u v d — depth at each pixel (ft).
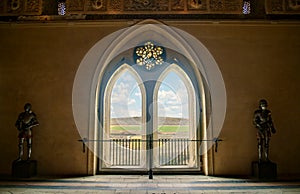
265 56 25.95
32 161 24.13
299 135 25.09
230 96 25.52
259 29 26.27
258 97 25.52
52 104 25.55
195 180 22.66
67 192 18.38
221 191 18.71
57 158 24.94
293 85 25.66
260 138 23.62
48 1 27.17
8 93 25.70
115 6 26.66
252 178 23.09
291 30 26.18
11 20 26.40
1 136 25.18
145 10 26.63
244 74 25.76
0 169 24.82
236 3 26.63
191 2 26.73
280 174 24.57
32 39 26.23
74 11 26.63
